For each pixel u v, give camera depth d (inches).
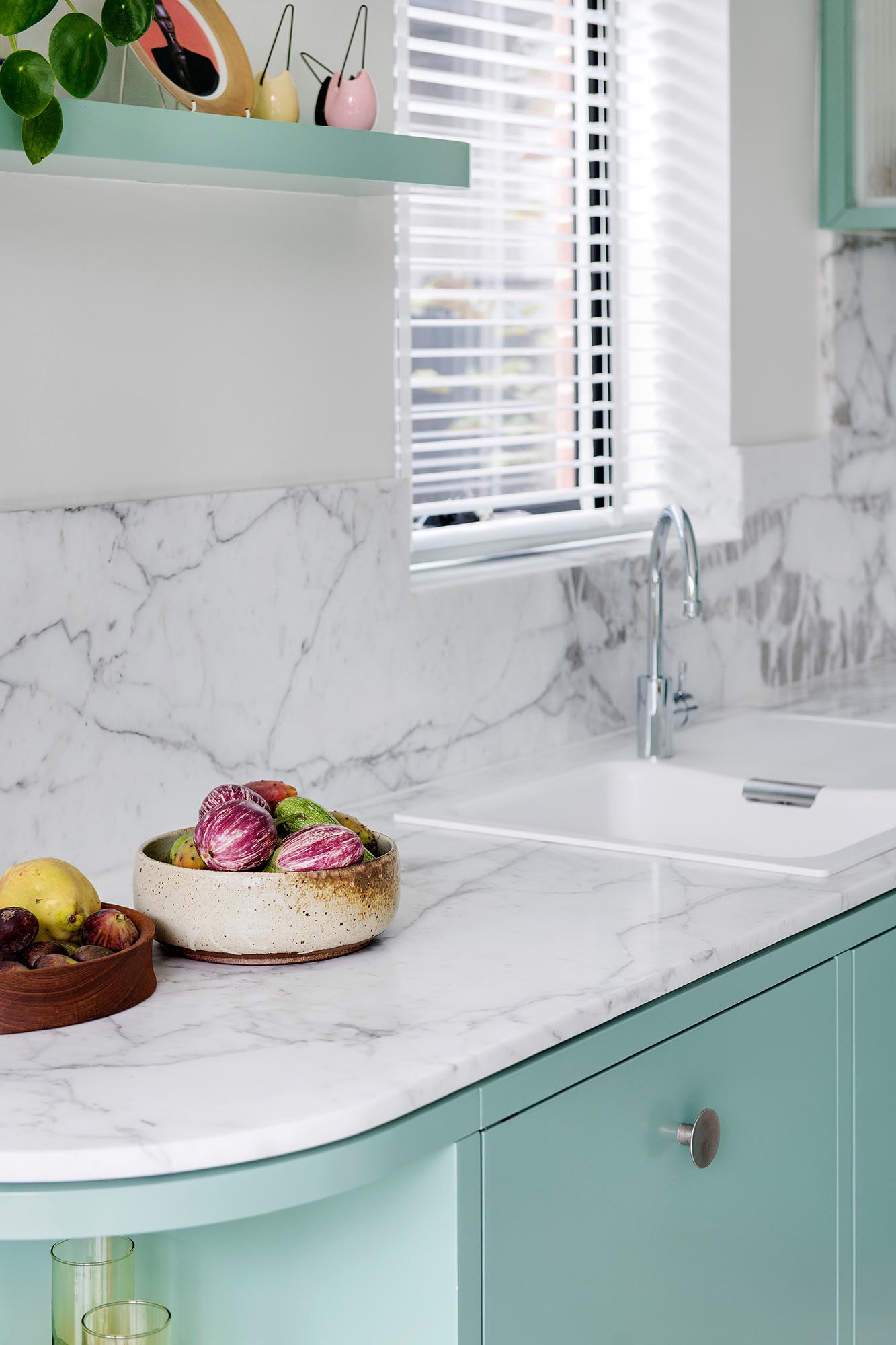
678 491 109.4
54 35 55.2
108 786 66.3
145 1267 52.6
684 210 107.2
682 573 101.0
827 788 82.5
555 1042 49.1
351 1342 49.2
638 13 107.3
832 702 105.6
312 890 53.6
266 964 54.9
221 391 71.3
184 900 54.1
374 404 79.3
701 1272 57.2
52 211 63.5
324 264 75.7
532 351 99.3
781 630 111.3
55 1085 44.9
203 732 70.2
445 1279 46.8
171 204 68.2
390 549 79.1
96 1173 41.0
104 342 66.1
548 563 94.7
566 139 104.9
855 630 120.0
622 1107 52.7
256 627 72.2
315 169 60.6
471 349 95.3
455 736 84.4
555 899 62.3
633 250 109.7
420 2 94.7
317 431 76.3
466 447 95.7
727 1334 58.9
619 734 96.3
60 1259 50.0
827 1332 65.3
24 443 63.5
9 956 50.1
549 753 90.8
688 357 108.2
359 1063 46.0
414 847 70.8
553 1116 49.7
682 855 68.2
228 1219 42.1
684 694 92.7
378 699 79.3
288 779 74.7
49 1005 49.0
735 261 106.6
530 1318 49.4
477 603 85.1
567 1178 50.5
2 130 52.1
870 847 69.2
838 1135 64.8
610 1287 52.7
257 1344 50.8
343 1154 43.3
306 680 75.1
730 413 107.2
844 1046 64.7
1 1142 41.3
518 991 51.8
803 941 61.2
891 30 112.5
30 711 63.0
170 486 69.4
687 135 106.4
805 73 112.0
